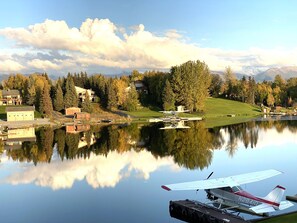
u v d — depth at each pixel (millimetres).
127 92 157750
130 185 40312
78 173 46875
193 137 80625
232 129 96062
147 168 48938
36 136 87625
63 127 111562
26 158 58094
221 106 174625
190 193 36406
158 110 155500
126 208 32656
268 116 150750
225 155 57656
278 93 199625
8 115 126125
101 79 189250
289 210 29891
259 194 35062
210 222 27016
